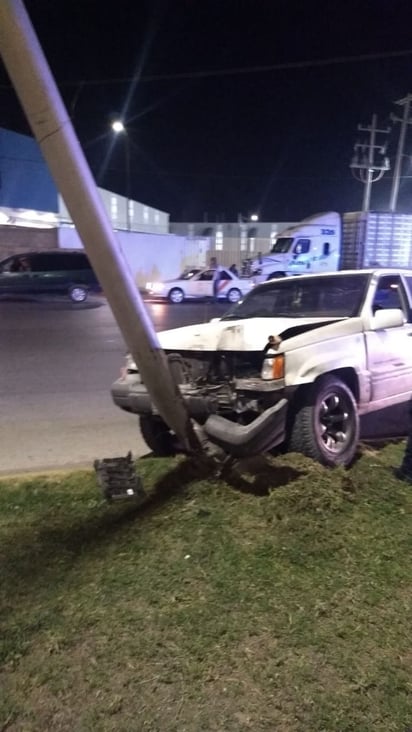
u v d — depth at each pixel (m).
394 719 2.47
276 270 25.41
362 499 4.46
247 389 4.71
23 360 11.20
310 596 3.30
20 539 4.00
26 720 2.50
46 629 3.05
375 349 5.57
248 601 3.26
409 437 4.87
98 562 3.68
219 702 2.57
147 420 5.71
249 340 4.93
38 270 22.00
